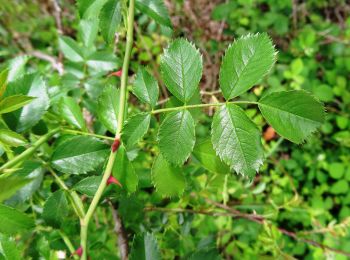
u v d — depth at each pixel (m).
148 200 0.25
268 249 0.31
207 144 0.14
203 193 0.26
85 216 0.12
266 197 0.39
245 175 0.11
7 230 0.12
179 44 0.12
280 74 0.44
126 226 0.21
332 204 0.41
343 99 0.43
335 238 0.36
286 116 0.11
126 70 0.13
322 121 0.11
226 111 0.12
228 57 0.12
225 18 0.47
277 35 0.50
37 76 0.14
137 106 0.31
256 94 0.39
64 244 0.17
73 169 0.14
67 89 0.19
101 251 0.22
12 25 0.48
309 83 0.44
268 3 0.50
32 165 0.14
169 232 0.25
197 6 0.48
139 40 0.36
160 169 0.13
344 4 0.54
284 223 0.38
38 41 0.46
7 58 0.45
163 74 0.12
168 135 0.12
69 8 0.50
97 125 0.18
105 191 0.14
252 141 0.11
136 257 0.12
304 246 0.37
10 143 0.12
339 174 0.41
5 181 0.09
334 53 0.47
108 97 0.14
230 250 0.32
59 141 0.15
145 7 0.15
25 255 0.17
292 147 0.43
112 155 0.13
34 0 0.51
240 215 0.26
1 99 0.11
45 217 0.14
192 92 0.12
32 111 0.14
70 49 0.23
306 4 0.53
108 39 0.15
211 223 0.31
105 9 0.15
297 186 0.42
